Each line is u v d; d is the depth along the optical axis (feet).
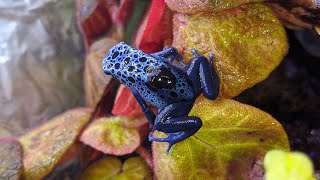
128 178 0.92
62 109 0.99
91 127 0.94
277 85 0.95
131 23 1.00
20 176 0.89
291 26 0.92
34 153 0.91
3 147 0.91
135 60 0.84
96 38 1.01
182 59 0.87
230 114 0.85
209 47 0.85
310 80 0.96
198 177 0.85
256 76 0.84
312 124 0.93
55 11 1.03
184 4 0.84
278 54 0.84
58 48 1.02
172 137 0.85
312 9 0.84
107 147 0.91
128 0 0.98
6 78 1.01
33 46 1.02
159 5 0.87
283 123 0.93
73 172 0.94
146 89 0.84
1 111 0.99
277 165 0.74
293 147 0.91
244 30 0.85
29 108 1.00
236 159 0.86
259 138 0.86
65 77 1.01
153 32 0.90
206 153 0.86
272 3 0.86
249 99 0.94
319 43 0.97
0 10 1.04
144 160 0.94
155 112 0.92
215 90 0.84
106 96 0.96
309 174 0.73
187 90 0.84
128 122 0.94
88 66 0.98
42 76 1.01
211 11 0.84
